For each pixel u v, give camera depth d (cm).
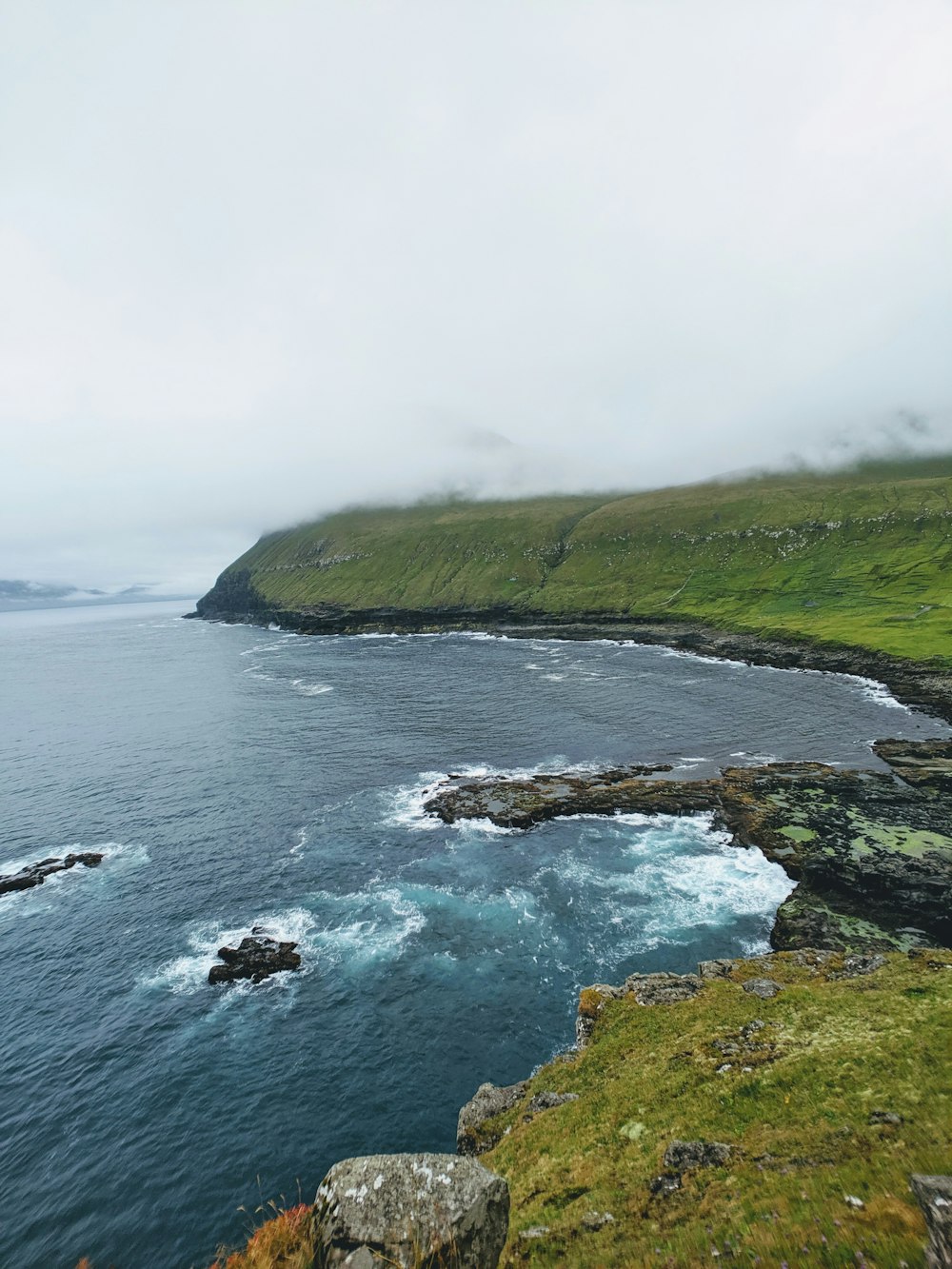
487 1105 2805
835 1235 1143
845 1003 2628
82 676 17750
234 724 11131
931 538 18425
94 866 5969
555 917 4747
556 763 8106
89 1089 3503
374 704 11781
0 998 4234
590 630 18612
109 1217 2822
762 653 13762
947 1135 1469
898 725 8806
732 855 5481
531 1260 1488
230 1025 3900
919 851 5050
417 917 4866
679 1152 1798
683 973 4069
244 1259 1179
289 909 5078
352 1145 3105
